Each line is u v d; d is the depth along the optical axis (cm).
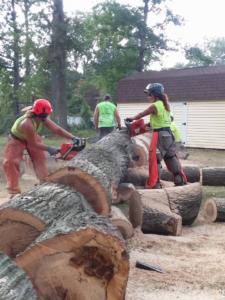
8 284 265
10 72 3181
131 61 3544
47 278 308
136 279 462
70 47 2767
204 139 2322
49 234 319
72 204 421
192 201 743
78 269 305
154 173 786
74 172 507
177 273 491
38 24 2734
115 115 1287
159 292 431
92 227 306
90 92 4041
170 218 682
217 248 614
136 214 685
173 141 802
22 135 626
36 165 647
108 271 304
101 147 680
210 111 2297
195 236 690
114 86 3544
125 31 3506
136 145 962
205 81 2314
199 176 994
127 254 302
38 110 611
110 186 554
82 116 3866
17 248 378
